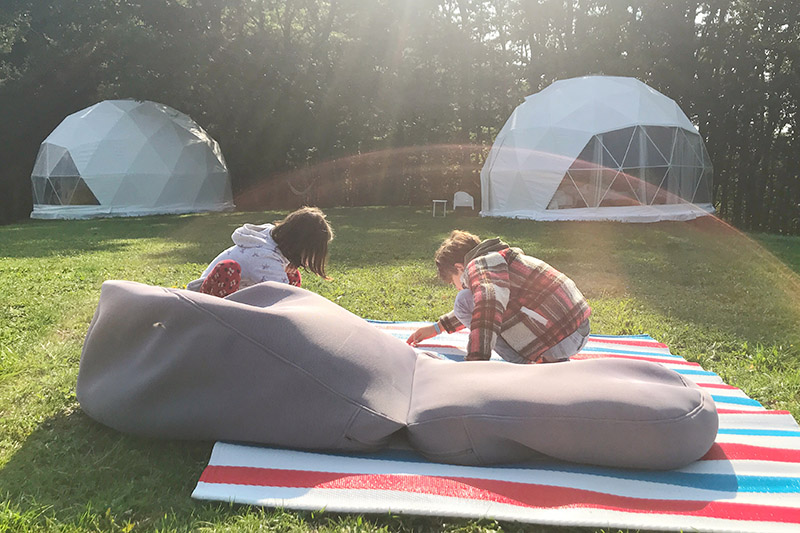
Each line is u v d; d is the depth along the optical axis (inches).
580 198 703.1
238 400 99.3
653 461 93.3
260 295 115.9
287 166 1127.6
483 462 96.5
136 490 90.0
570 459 95.0
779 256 420.2
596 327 200.8
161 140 890.1
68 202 842.8
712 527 80.7
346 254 387.9
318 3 1099.3
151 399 101.4
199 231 573.3
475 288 121.7
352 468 94.4
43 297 229.0
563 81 774.5
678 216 694.5
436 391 103.2
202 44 889.5
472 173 1200.8
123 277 285.3
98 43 921.5
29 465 96.3
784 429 112.2
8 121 938.1
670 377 103.9
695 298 258.4
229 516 82.5
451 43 1127.0
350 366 101.6
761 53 978.1
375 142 1187.3
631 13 1059.3
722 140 1044.5
